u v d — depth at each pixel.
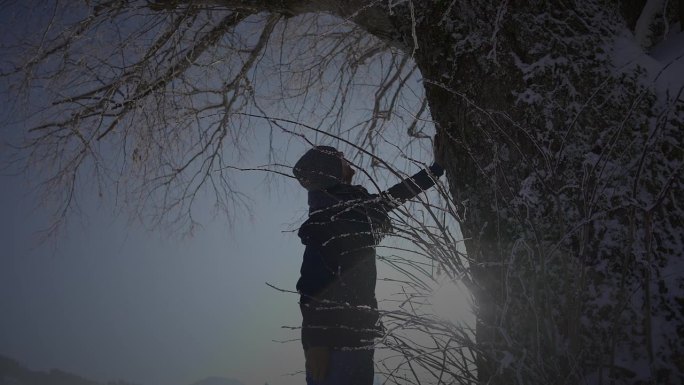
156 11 3.96
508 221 1.63
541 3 1.89
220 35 4.40
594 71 1.72
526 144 1.70
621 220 1.47
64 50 4.13
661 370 1.27
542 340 1.39
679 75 1.66
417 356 1.29
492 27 1.93
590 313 1.39
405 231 1.46
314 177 2.07
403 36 2.39
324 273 1.96
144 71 4.32
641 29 1.94
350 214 2.02
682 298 1.33
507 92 1.80
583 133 1.63
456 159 1.90
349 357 1.90
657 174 1.51
